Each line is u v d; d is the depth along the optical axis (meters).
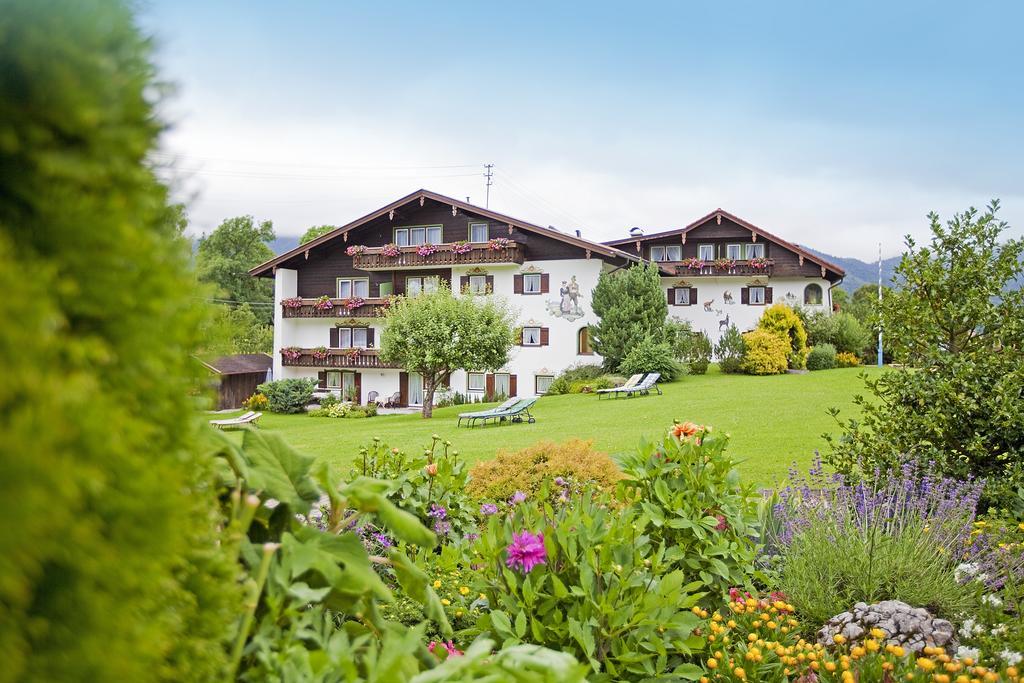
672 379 27.42
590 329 28.41
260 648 1.14
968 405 6.25
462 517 5.19
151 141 0.90
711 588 3.54
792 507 5.45
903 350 7.00
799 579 4.29
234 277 54.88
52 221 0.75
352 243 32.34
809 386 23.86
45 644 0.73
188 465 0.98
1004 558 4.42
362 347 31.81
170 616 0.88
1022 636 3.41
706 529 3.52
